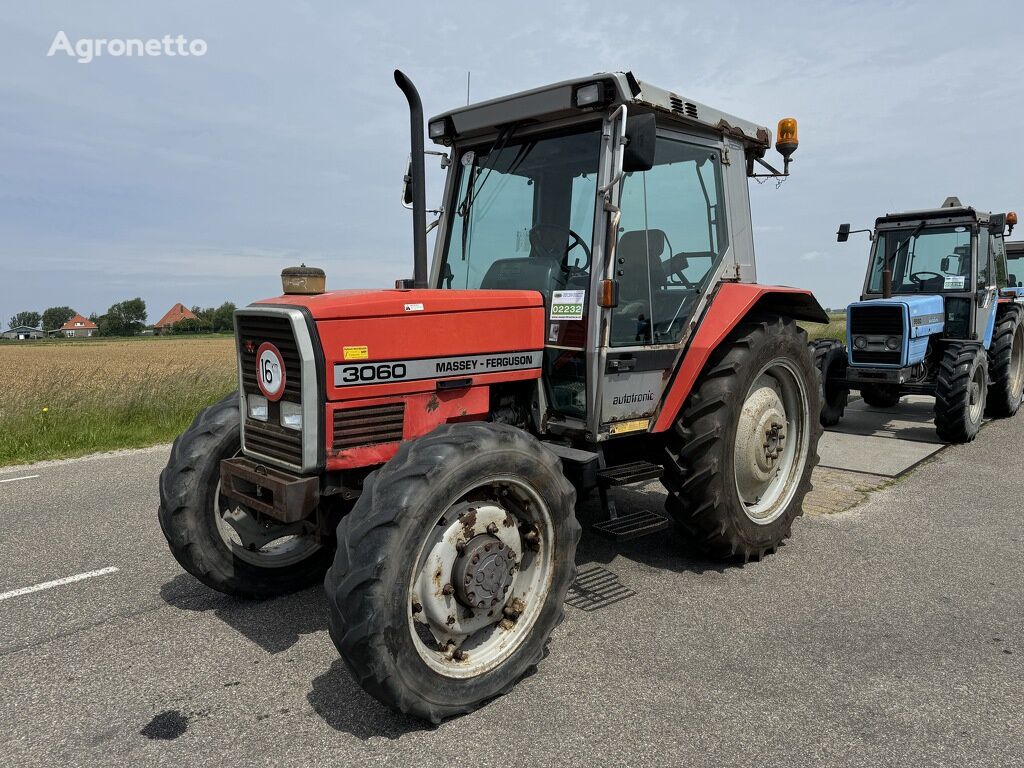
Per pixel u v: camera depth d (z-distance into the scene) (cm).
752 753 228
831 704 255
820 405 439
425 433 288
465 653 259
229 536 343
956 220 794
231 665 290
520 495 272
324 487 282
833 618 326
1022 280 1177
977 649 296
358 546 229
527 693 265
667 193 379
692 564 396
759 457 398
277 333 276
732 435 372
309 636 316
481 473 250
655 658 290
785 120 433
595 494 518
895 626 318
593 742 234
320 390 268
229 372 1131
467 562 250
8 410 827
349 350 274
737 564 396
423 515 234
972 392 713
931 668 281
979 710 252
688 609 337
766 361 392
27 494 555
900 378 730
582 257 341
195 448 329
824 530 452
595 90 320
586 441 345
